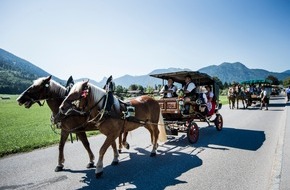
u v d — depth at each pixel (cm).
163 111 1030
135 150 898
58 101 714
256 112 2117
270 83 3184
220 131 1252
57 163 752
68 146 967
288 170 623
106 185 578
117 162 730
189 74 1090
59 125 679
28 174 654
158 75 1130
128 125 746
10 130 1383
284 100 3753
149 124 862
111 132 668
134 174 647
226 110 2359
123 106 721
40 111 2962
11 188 563
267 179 597
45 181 605
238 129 1300
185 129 978
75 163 746
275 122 1502
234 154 819
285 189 513
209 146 937
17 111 2948
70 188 563
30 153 872
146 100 841
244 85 3070
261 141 1001
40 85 680
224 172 650
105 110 646
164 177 622
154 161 759
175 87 1116
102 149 646
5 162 762
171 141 1035
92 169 692
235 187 554
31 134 1233
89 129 725
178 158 786
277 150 820
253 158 770
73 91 611
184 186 564
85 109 639
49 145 995
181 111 979
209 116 1219
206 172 652
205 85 1288
